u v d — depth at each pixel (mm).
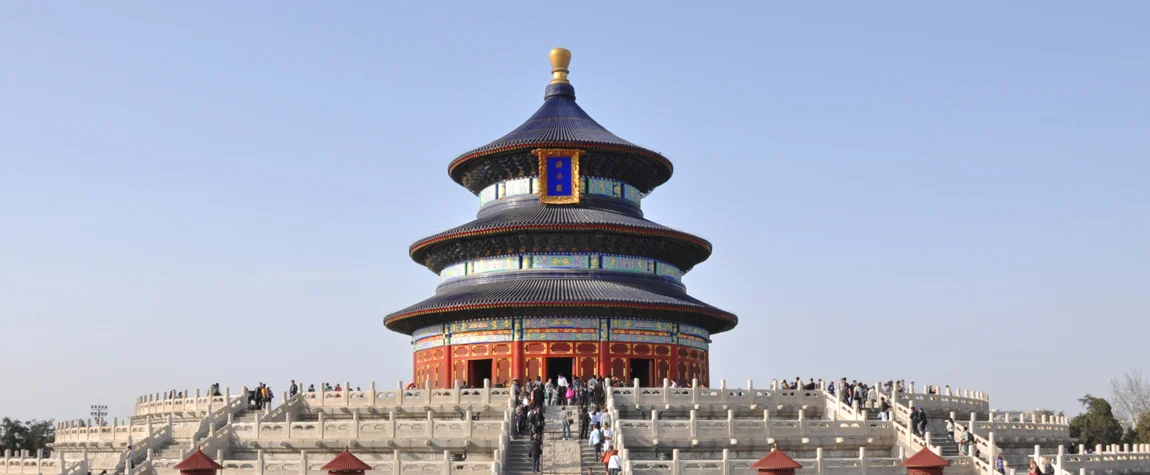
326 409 96250
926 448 75938
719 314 122688
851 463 78688
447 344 121625
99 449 102812
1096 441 163875
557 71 139500
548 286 119438
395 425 85062
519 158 129125
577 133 128375
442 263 130625
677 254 128750
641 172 132125
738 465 75562
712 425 83500
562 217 123312
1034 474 79062
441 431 84438
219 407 102938
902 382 105312
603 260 123688
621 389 91625
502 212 128375
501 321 118875
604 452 77062
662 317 120625
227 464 78688
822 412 95312
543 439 83000
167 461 83312
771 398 94750
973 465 83000
